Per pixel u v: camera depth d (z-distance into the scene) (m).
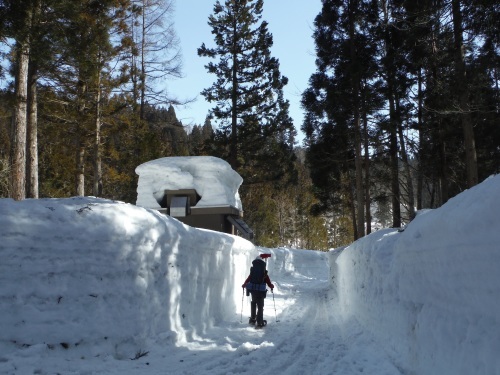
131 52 21.88
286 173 38.69
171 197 16.19
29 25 13.72
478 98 14.92
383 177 24.58
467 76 14.37
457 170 24.52
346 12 23.23
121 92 21.80
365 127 22.64
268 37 35.38
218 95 35.09
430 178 22.83
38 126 20.80
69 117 20.36
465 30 13.67
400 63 21.20
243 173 35.62
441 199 21.55
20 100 13.80
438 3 14.06
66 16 14.86
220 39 35.31
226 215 16.28
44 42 13.85
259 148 34.97
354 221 29.08
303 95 24.48
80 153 21.28
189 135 49.53
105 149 22.70
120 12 21.08
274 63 35.09
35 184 15.09
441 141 20.41
